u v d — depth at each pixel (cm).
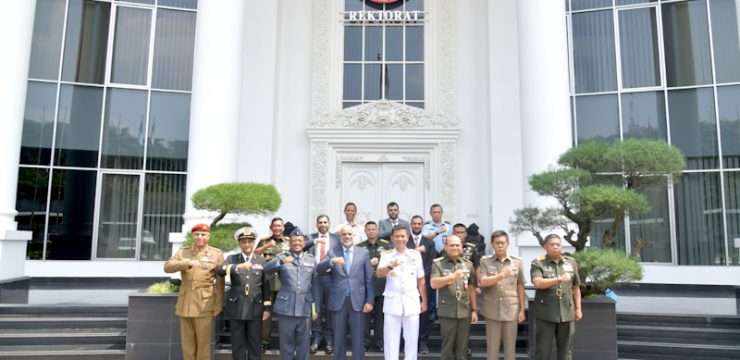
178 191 1134
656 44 1092
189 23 1179
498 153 1082
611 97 1109
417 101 1170
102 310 704
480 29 1161
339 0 1183
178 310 532
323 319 646
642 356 621
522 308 537
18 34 897
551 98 828
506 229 1056
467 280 532
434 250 670
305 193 1134
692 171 1045
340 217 1120
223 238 623
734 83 1034
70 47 1100
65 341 638
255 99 1098
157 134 1136
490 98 1099
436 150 1127
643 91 1089
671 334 648
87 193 1081
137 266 1069
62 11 1101
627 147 580
